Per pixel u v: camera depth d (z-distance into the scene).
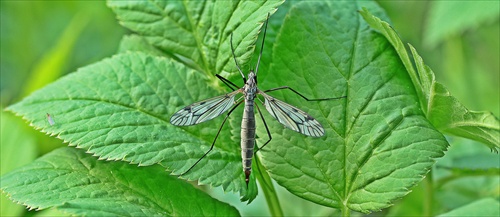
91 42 0.44
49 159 0.26
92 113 0.25
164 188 0.25
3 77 0.44
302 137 0.26
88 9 0.44
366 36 0.26
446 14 0.35
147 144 0.25
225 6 0.26
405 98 0.26
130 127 0.25
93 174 0.25
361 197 0.25
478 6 0.35
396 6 0.41
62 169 0.25
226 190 0.25
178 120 0.25
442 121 0.26
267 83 0.26
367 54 0.26
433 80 0.25
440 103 0.25
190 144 0.25
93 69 0.26
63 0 0.44
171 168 0.25
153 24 0.27
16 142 0.31
